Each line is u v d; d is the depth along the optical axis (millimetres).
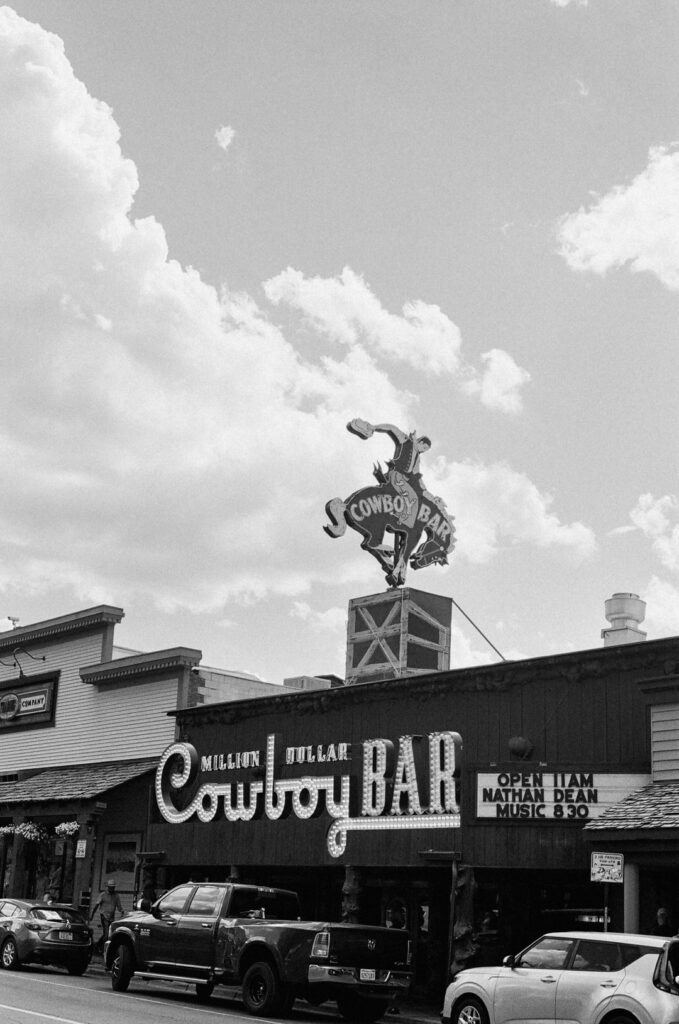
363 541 33500
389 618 31750
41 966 27797
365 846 24281
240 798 28188
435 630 31953
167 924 21938
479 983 16156
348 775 25438
